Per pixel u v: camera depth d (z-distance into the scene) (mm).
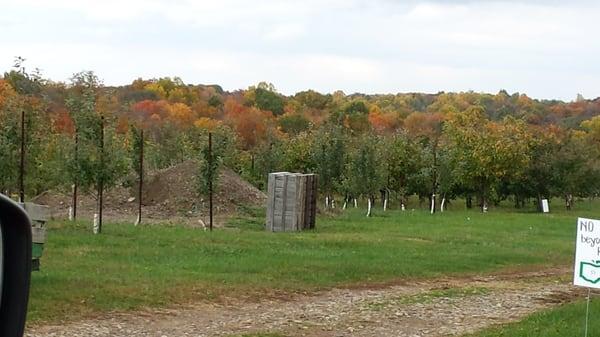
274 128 89562
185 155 54500
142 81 110688
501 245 29672
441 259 24094
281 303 16125
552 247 29938
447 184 54344
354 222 38312
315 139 52469
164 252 22016
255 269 19797
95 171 26062
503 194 67375
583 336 12445
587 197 74562
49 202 39250
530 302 17469
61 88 45625
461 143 61312
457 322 14781
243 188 41406
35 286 15062
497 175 60500
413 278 20625
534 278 21922
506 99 153000
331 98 134000
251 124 91500
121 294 15234
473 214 49281
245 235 28750
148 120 81000
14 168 26469
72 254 20406
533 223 42250
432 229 35531
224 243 25297
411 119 120500
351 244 27125
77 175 26016
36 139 26984
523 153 62281
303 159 57781
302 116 106250
